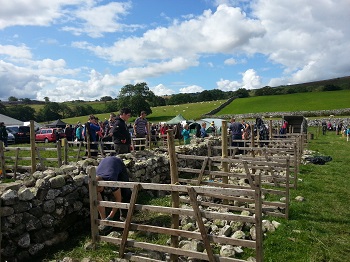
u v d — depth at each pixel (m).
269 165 7.86
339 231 6.41
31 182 6.00
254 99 95.25
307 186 10.15
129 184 5.32
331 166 14.34
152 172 9.80
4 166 11.57
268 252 5.41
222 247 5.34
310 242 5.84
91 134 13.74
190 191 4.65
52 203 5.85
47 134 31.73
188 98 134.00
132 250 5.54
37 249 5.52
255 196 4.23
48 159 10.93
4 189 5.66
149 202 8.16
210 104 95.56
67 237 6.12
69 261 5.04
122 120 9.98
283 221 6.95
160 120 77.88
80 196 6.51
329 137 35.84
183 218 6.80
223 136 8.45
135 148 15.84
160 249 4.96
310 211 7.64
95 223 5.73
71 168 7.04
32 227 5.49
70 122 78.25
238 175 7.78
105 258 5.25
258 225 4.22
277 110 72.56
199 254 4.63
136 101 85.94
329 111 62.03
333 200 8.61
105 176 6.48
